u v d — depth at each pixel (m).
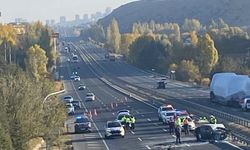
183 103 162.38
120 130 107.75
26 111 82.00
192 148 91.38
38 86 102.94
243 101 146.00
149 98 186.25
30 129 82.00
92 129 123.62
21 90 84.75
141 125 125.81
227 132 99.56
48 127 90.81
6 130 71.88
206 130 98.44
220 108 152.88
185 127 108.06
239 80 155.50
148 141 101.75
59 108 98.81
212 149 89.62
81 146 99.06
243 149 88.62
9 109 80.38
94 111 153.62
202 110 139.38
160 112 130.75
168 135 108.69
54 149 94.62
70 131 120.62
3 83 84.81
